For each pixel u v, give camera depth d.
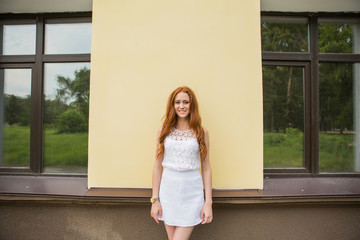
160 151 1.45
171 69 1.76
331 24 2.10
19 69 2.16
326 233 1.75
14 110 2.16
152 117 1.77
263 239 1.75
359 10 2.02
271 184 1.87
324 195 1.65
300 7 2.01
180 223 1.36
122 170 1.77
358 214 1.76
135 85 1.77
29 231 1.79
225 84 1.76
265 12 2.05
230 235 1.75
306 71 2.07
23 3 2.05
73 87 2.14
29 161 2.15
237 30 1.76
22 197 1.71
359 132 2.10
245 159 1.76
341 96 2.10
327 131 2.09
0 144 2.17
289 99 2.08
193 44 1.76
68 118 2.14
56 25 2.14
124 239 1.75
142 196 1.62
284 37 2.09
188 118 1.52
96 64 1.77
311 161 2.04
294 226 1.75
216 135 1.76
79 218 1.77
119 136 1.77
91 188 1.79
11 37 2.16
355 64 2.11
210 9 1.76
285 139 2.07
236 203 1.65
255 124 1.76
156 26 1.76
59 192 1.70
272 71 2.08
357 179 1.99
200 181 1.44
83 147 2.12
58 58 2.11
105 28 1.77
